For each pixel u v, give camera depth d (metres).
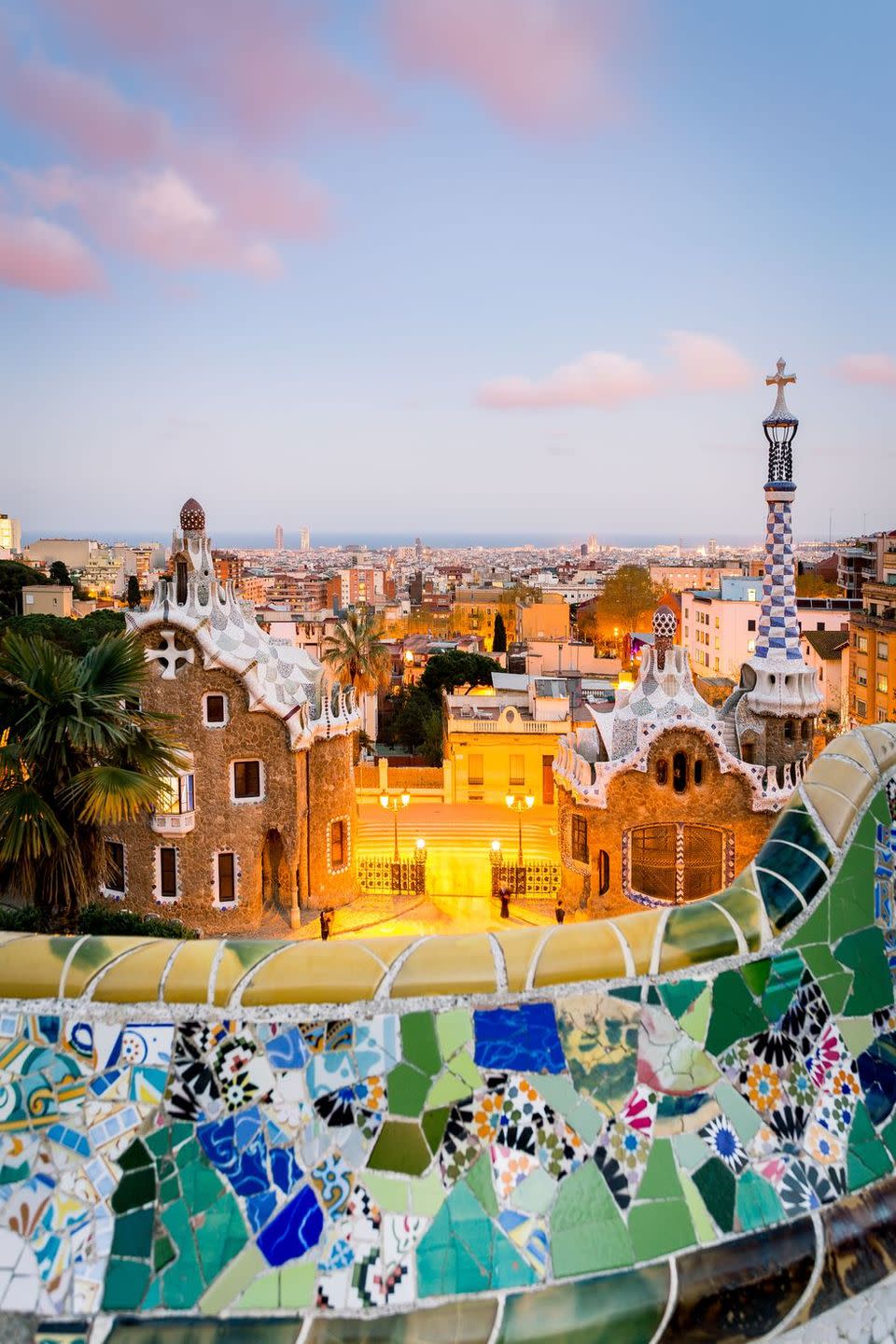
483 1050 4.82
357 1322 4.36
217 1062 4.70
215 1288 4.42
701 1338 4.46
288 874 41.91
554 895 45.78
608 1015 4.93
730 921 5.26
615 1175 4.71
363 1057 4.75
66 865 19.28
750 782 37.72
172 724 39.41
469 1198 4.61
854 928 5.50
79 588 164.12
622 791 38.50
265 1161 4.61
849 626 97.12
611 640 155.38
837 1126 5.08
